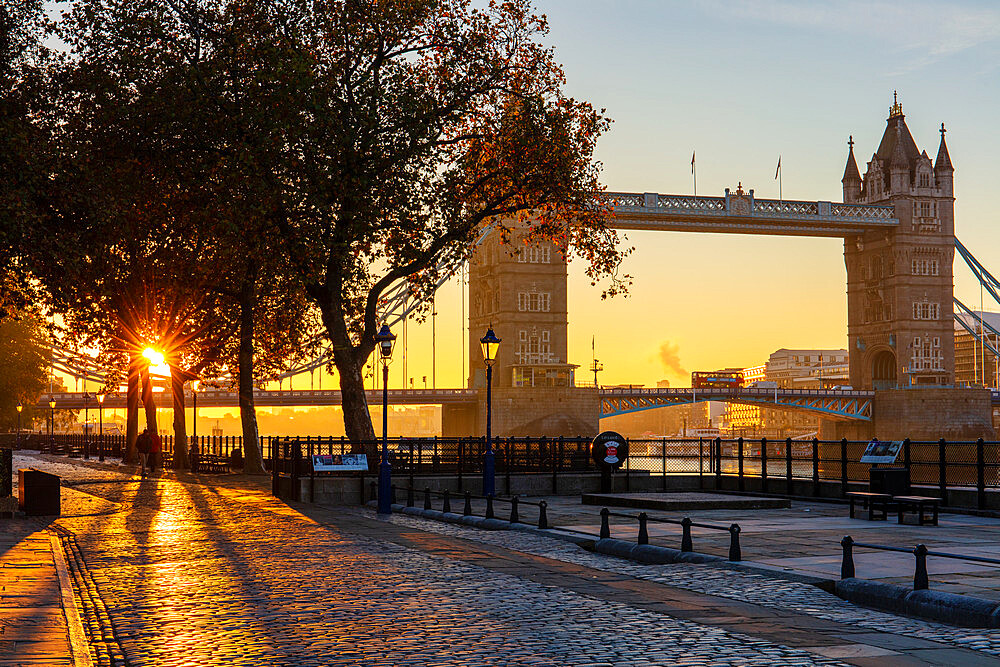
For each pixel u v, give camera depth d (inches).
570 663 346.9
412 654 362.0
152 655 364.8
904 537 757.3
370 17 1401.3
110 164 1471.5
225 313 2146.9
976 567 568.7
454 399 7165.4
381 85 1441.9
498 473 1347.2
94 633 405.7
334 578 560.4
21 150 1139.3
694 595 501.4
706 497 1117.1
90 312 2075.5
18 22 1350.9
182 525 886.4
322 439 1376.7
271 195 1364.4
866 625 425.7
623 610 453.1
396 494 1227.2
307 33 1451.8
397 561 637.9
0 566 577.6
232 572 584.7
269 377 2479.1
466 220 1546.5
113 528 858.1
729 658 354.6
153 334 2076.8
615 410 6884.8
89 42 1491.1
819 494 1203.2
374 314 1498.5
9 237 1131.9
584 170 1563.7
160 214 1633.9
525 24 1521.9
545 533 809.5
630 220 6899.6
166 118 1396.4
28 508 971.3
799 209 7755.9
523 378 6658.5
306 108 1360.7
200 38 1475.1
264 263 1503.4
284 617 438.0
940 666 348.5
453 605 468.1
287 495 1240.8
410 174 1457.9
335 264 1460.4
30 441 4183.1
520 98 1496.1
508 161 1510.8
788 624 422.0
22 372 4397.1
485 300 7431.1
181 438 2285.9
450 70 1476.4
